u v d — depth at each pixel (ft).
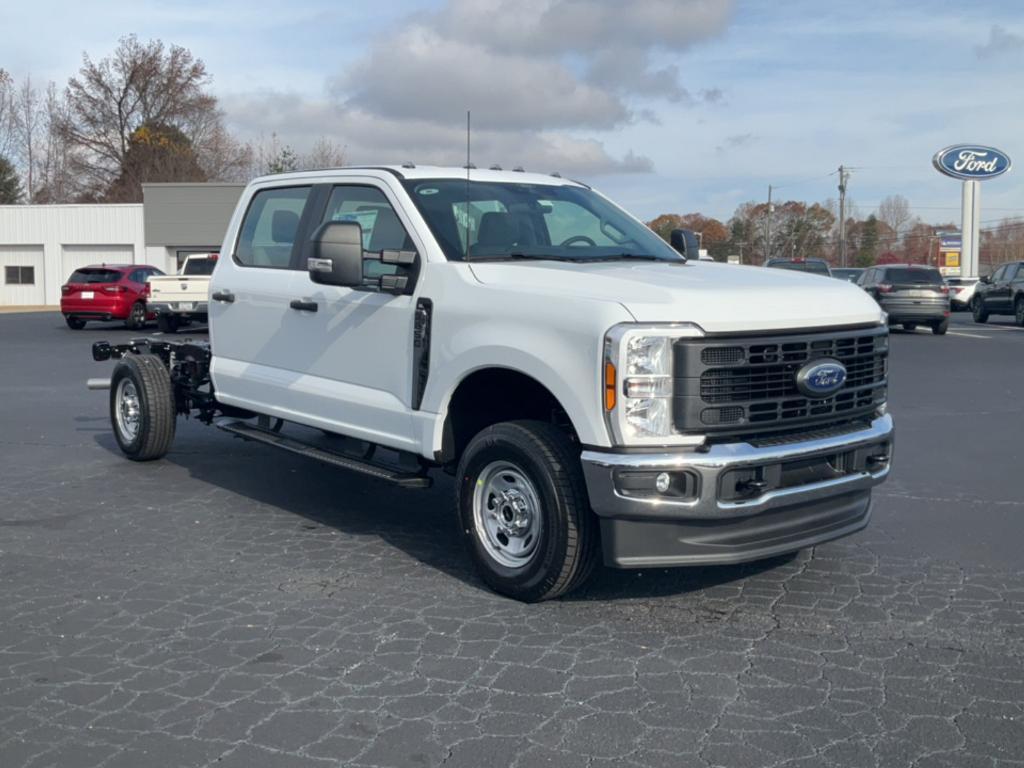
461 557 20.48
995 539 22.06
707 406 15.93
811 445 16.79
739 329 16.19
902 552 21.03
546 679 14.58
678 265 19.97
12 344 73.77
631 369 15.67
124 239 163.12
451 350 18.37
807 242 286.66
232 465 29.32
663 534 16.11
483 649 15.66
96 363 59.67
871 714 13.52
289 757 12.34
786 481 16.63
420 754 12.42
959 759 12.35
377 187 21.12
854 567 19.97
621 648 15.72
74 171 245.04
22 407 40.93
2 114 245.86
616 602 17.80
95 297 90.12
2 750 12.51
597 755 12.41
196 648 15.70
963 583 19.03
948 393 46.24
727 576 19.33
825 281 18.80
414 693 14.11
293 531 22.39
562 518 16.74
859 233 314.76
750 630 16.52
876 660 15.33
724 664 15.14
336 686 14.34
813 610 17.48
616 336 15.66
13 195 242.78
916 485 27.40
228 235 25.55
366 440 20.72
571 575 16.96
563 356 16.39
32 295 166.50
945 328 83.97
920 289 82.64
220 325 25.17
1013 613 17.43
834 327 17.51
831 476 17.28
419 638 16.11
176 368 29.30
